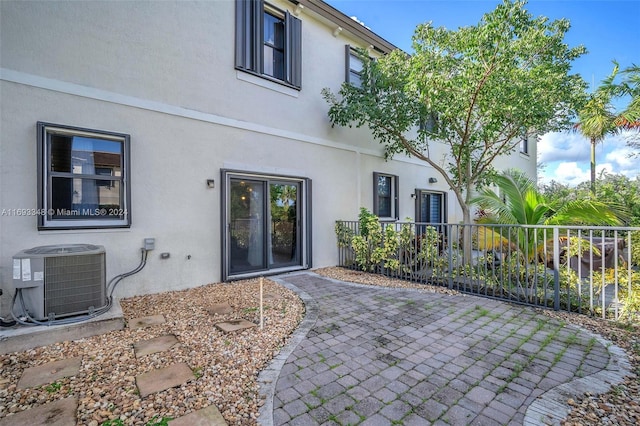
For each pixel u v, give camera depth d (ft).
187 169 17.53
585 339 10.94
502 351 10.05
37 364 9.02
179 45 17.33
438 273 18.92
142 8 16.08
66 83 13.93
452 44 18.70
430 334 11.45
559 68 19.61
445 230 23.79
